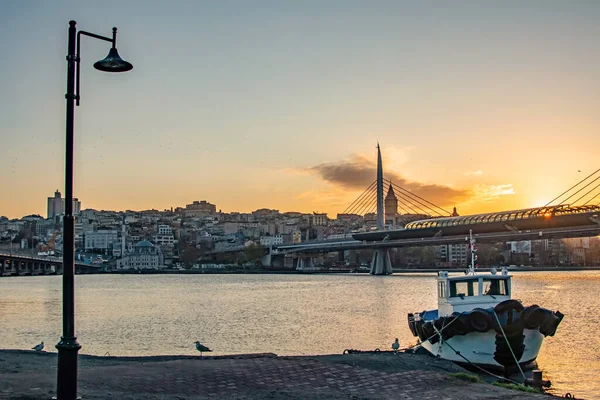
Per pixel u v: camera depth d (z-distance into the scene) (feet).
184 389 94.53
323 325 260.42
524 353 149.28
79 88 72.74
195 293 538.47
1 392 85.10
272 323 272.10
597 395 128.47
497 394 94.43
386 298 431.84
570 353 175.83
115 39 76.38
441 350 153.17
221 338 224.94
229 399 88.12
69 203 72.23
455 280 161.48
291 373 107.65
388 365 127.65
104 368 111.75
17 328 254.68
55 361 132.57
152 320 291.99
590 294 421.59
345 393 94.12
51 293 538.88
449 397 92.22
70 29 72.64
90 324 274.98
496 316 145.28
